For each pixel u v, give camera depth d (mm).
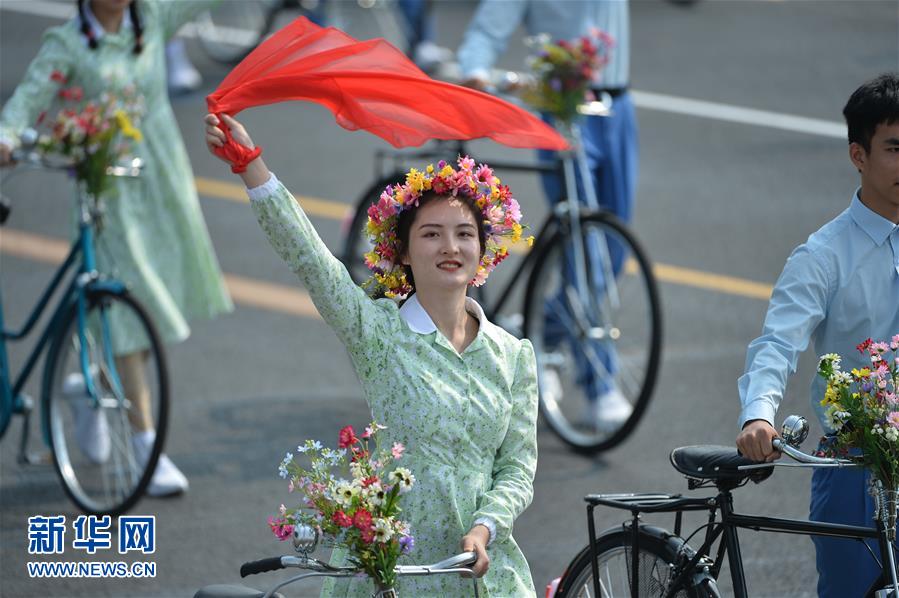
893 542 12898
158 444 20938
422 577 12445
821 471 14188
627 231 23516
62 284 31688
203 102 46656
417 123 13383
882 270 13586
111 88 21766
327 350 28578
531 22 25047
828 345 13906
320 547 20219
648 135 42562
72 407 22453
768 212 35875
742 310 29875
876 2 57750
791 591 18312
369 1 54094
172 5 22578
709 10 57406
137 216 22406
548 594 15062
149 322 21109
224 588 12242
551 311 24688
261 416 25062
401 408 12555
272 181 12359
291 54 12867
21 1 60812
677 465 13508
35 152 21547
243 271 32906
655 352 22812
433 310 12867
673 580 13445
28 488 22391
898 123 13156
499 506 12492
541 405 24281
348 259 28391
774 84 47438
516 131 13727
